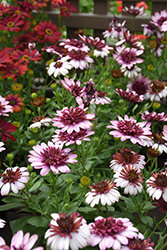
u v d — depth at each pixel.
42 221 0.54
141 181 0.53
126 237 0.44
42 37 0.99
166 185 0.52
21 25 0.98
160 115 0.66
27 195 0.54
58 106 0.76
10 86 0.88
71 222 0.44
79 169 0.64
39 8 1.08
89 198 0.50
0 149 0.54
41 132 0.77
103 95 0.64
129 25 1.15
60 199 0.60
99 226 0.45
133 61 0.79
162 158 0.87
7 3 1.08
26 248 0.41
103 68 0.85
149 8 1.79
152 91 0.80
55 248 0.42
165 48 0.98
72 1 1.16
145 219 0.58
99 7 1.15
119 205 0.64
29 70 0.85
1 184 0.51
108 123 0.75
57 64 0.68
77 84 0.61
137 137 0.54
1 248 0.40
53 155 0.49
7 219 0.75
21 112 0.86
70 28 1.20
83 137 0.50
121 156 0.56
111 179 0.64
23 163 0.79
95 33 1.20
